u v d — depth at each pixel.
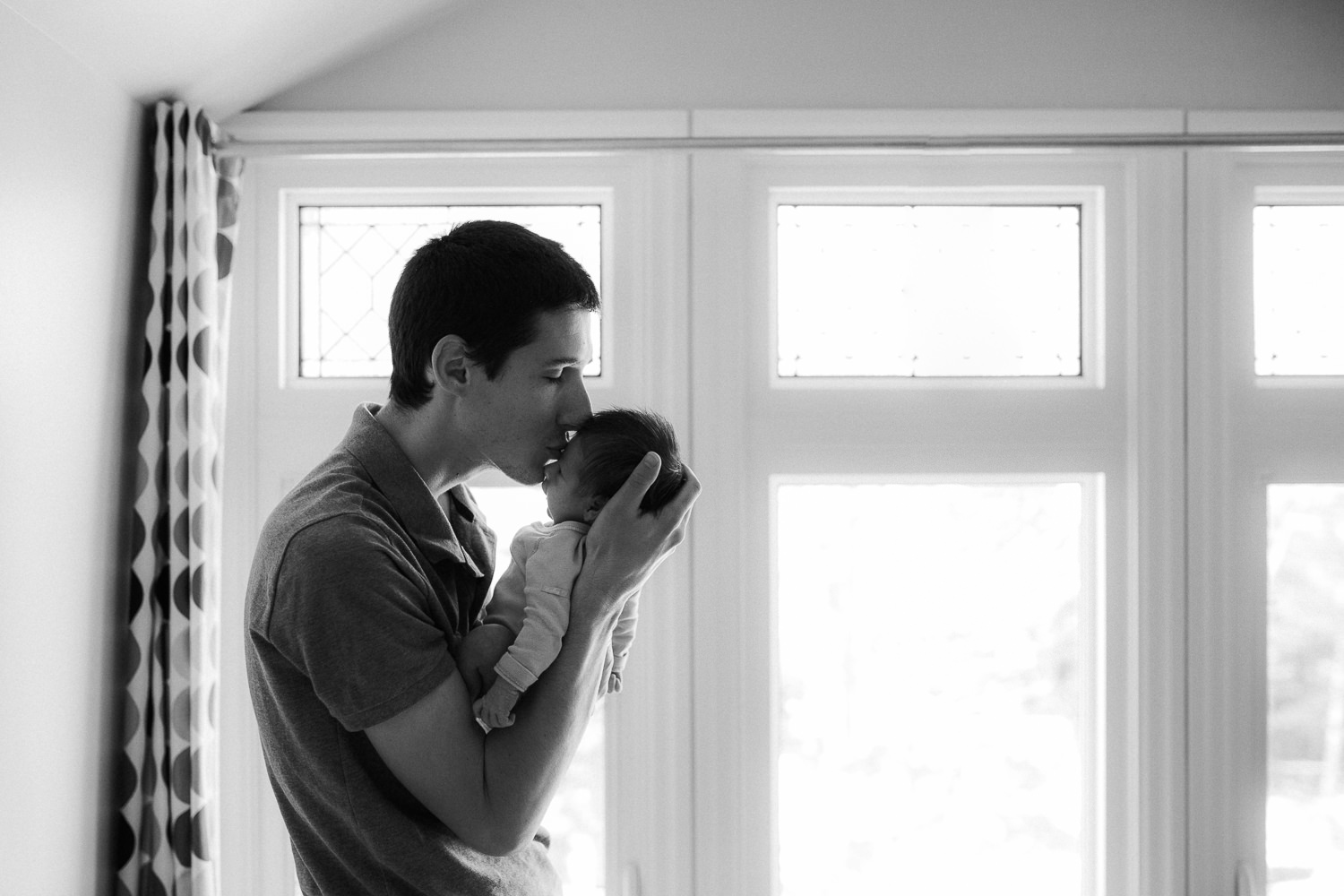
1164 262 2.10
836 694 2.20
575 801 2.15
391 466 1.17
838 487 2.19
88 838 1.76
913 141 2.03
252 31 1.81
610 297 2.13
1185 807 2.09
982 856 2.19
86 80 1.71
